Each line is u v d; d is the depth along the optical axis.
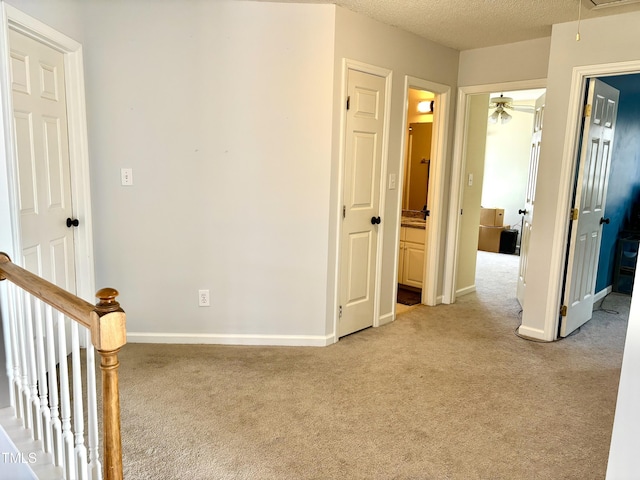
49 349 1.73
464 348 3.34
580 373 2.96
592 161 3.55
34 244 2.55
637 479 1.22
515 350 3.32
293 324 3.30
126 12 2.95
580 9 2.91
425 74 3.83
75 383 1.59
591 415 2.44
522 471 1.97
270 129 3.10
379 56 3.37
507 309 4.34
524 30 3.47
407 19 3.27
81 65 2.93
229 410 2.38
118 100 3.03
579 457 2.07
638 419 1.22
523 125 7.89
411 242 4.84
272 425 2.26
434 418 2.37
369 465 1.97
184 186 3.13
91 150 3.06
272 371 2.86
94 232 3.14
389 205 3.70
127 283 3.22
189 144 3.10
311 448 2.08
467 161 4.55
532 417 2.41
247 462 1.97
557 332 3.59
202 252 3.21
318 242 3.21
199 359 3.02
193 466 1.93
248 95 3.06
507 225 8.07
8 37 2.21
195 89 3.04
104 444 1.45
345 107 3.18
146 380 2.70
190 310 3.27
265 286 3.25
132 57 2.99
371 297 3.71
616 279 5.11
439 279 4.44
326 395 2.57
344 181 3.28
